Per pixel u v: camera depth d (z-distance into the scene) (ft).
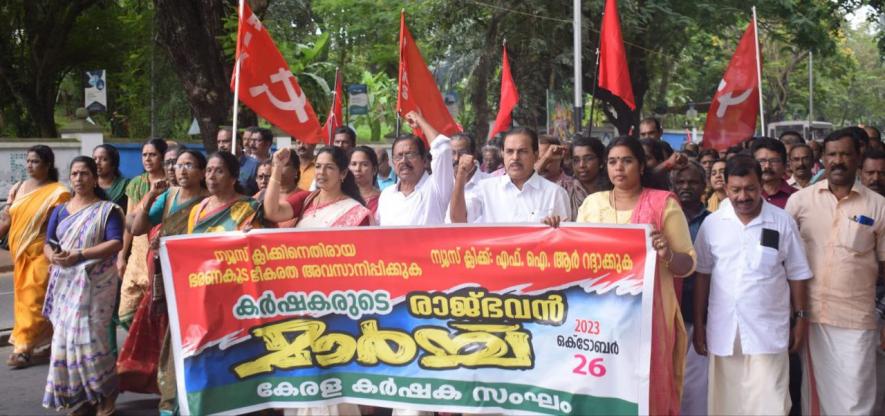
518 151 16.65
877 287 17.33
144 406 21.18
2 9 68.33
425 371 15.51
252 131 26.96
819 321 16.42
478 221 17.43
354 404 16.61
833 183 16.53
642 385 13.97
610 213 15.28
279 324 16.07
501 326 15.03
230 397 16.16
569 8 72.08
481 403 15.23
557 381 14.66
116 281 20.07
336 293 15.89
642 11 72.33
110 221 20.03
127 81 78.33
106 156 24.38
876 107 199.52
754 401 15.11
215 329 16.15
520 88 75.20
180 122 73.26
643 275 13.97
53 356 19.51
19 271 25.21
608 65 33.99
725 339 15.25
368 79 105.70
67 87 90.48
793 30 79.97
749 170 15.02
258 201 17.85
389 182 30.40
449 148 17.35
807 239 16.76
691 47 99.40
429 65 92.32
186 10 41.50
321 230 15.84
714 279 15.51
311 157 27.40
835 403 16.40
